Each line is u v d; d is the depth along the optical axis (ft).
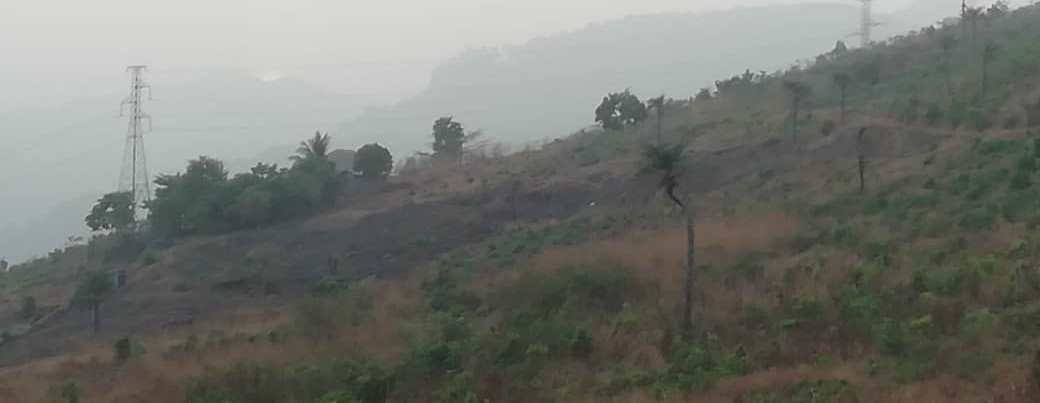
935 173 129.08
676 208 158.92
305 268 170.50
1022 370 51.29
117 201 222.07
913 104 174.40
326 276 165.27
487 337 89.20
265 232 191.11
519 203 192.85
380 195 212.43
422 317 113.29
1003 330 60.59
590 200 188.96
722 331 79.36
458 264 150.92
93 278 154.20
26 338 151.74
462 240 178.50
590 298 101.50
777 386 58.95
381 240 180.34
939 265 84.74
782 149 179.83
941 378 54.03
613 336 82.17
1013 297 68.23
